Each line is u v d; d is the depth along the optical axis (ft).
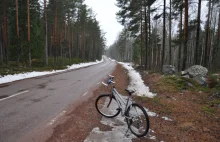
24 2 78.38
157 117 19.65
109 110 20.12
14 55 80.48
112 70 84.07
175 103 24.85
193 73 38.58
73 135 14.64
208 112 21.01
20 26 79.97
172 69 53.21
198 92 30.01
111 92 19.53
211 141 14.49
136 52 176.35
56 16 93.76
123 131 15.84
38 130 15.17
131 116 15.67
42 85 36.11
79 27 159.12
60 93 29.32
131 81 48.21
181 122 18.29
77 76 54.24
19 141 13.25
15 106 21.29
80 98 26.55
